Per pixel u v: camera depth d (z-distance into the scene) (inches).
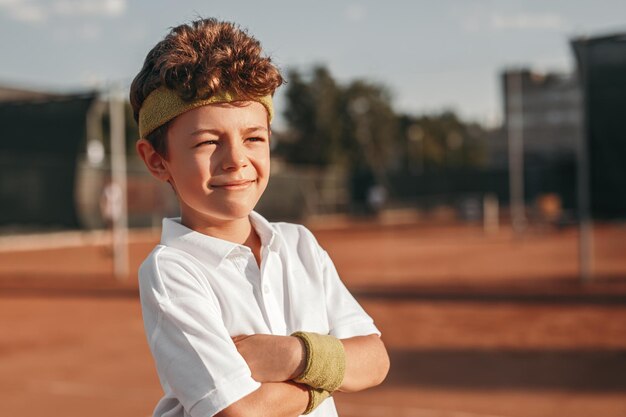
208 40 45.0
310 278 52.0
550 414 193.6
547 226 1066.1
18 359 272.1
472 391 218.1
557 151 1545.3
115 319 366.3
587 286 445.4
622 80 415.8
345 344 50.5
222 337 45.1
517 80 973.2
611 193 428.5
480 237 952.9
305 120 2048.5
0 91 759.1
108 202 565.9
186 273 46.6
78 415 198.5
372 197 1465.3
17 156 644.1
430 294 437.4
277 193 1206.9
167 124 45.7
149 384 232.4
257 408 43.7
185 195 46.0
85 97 574.9
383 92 2228.1
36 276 573.0
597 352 270.1
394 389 221.0
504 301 401.1
